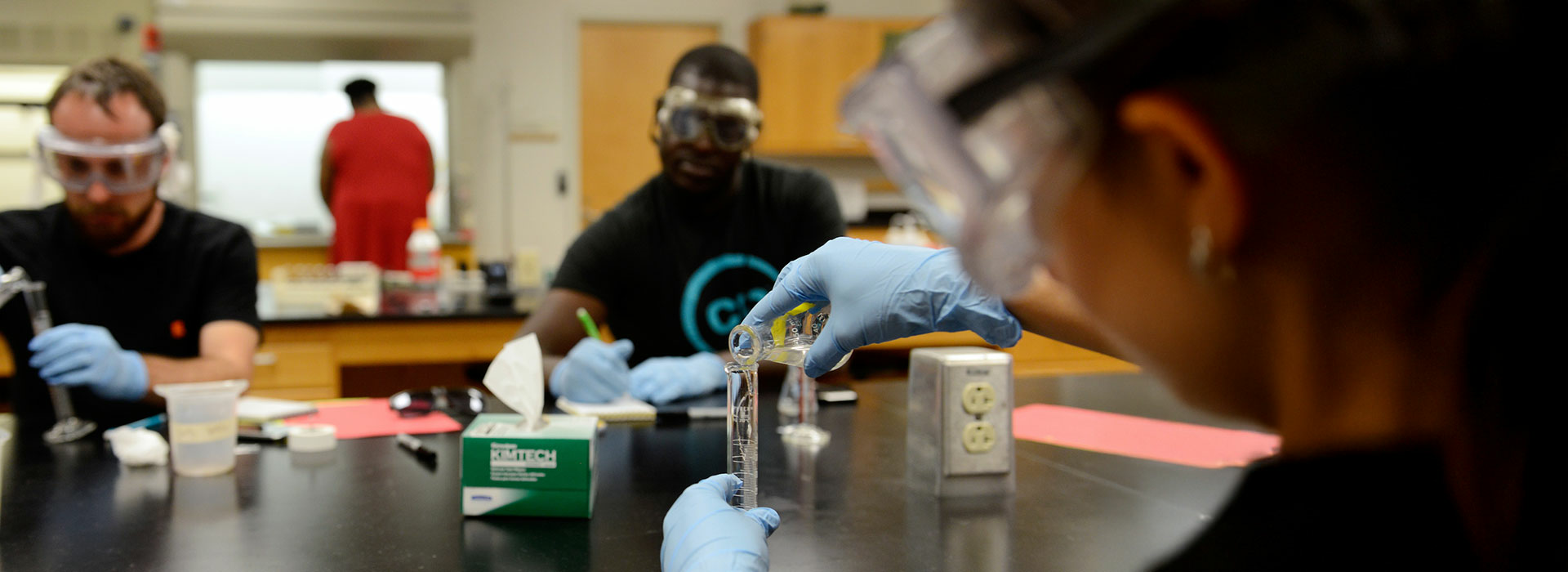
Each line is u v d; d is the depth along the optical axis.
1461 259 0.33
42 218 2.04
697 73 2.11
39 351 1.56
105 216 1.90
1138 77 0.32
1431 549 0.36
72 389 1.82
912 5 6.52
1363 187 0.32
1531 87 0.32
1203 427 1.52
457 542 0.98
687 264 2.29
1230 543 0.40
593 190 6.16
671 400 1.72
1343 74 0.31
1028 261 0.39
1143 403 1.74
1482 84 0.32
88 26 4.57
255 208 5.53
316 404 1.72
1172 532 1.01
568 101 5.96
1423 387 0.36
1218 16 0.31
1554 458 0.35
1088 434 1.47
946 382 1.13
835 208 2.36
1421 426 0.36
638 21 6.07
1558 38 0.32
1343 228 0.33
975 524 1.04
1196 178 0.33
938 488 1.14
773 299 1.00
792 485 1.20
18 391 2.04
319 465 1.30
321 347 2.67
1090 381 2.00
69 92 1.79
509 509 1.06
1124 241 0.36
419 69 5.49
